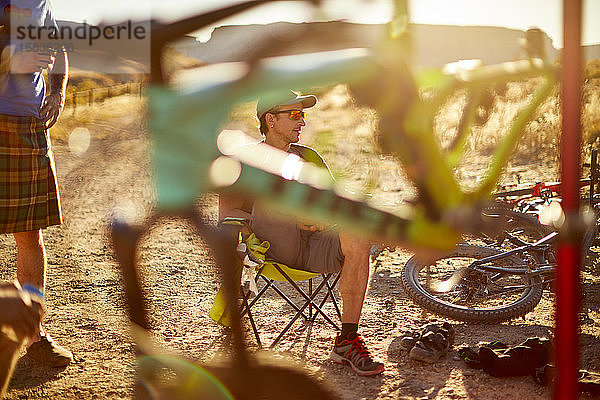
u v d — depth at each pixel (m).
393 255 5.52
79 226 5.84
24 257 3.13
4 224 2.88
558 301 0.72
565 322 0.72
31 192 2.96
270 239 3.15
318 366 3.25
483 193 0.39
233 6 0.39
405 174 0.39
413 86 0.36
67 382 3.03
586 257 4.74
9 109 2.80
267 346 3.51
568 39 0.53
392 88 0.36
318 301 4.38
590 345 3.33
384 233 0.40
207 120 0.41
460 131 0.37
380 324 3.92
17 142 2.85
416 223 0.40
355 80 0.36
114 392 2.92
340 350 3.22
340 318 3.62
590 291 4.14
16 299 1.24
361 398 2.89
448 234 0.40
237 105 0.40
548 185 5.73
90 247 5.46
